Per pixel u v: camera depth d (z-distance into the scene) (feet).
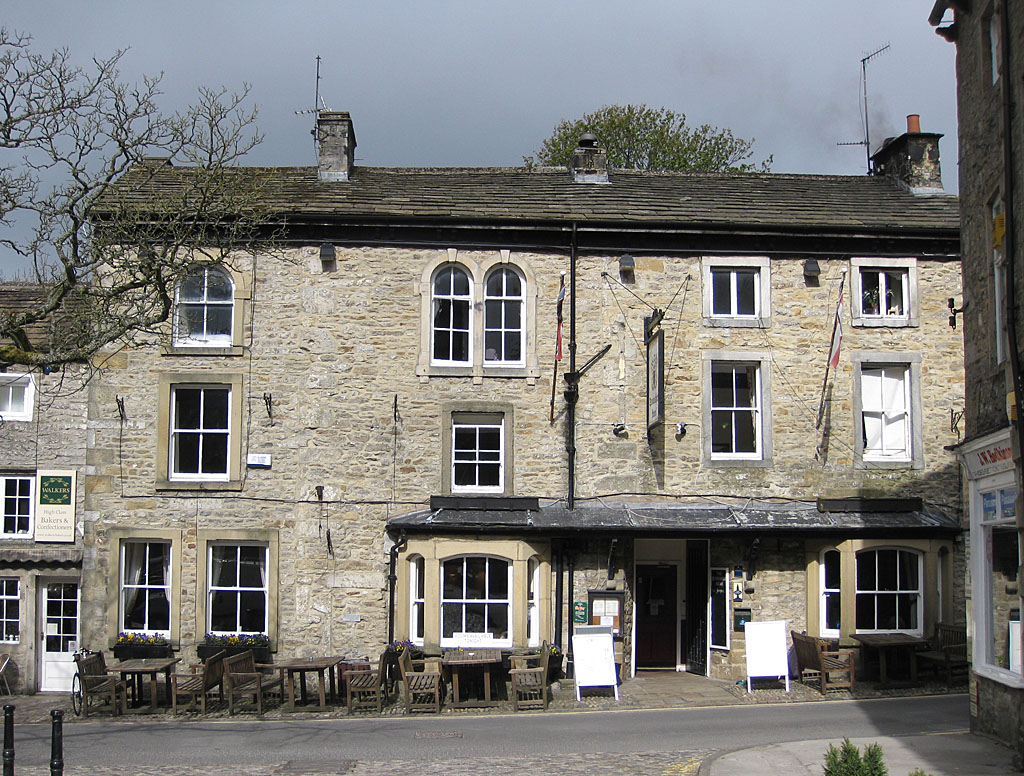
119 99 46.06
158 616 55.83
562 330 57.41
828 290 58.75
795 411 57.82
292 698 48.70
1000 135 38.50
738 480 57.11
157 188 60.85
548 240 57.88
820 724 43.14
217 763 36.63
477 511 55.16
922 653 53.52
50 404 55.88
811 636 53.93
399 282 57.36
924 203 63.41
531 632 54.24
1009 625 37.68
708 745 39.01
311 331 56.80
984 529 40.09
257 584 55.93
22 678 57.11
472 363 57.06
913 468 57.88
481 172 66.54
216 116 48.47
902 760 34.19
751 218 58.85
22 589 57.36
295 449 56.08
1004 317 38.58
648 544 61.16
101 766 36.22
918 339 58.90
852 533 55.11
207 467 56.54
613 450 56.85
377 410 56.44
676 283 58.18
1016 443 35.29
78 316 44.32
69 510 57.41
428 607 53.36
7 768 28.35
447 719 46.32
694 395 57.52
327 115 64.08
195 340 56.95
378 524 55.67
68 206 44.09
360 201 58.95
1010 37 37.09
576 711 48.03
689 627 59.11
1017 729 35.65
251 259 57.21
